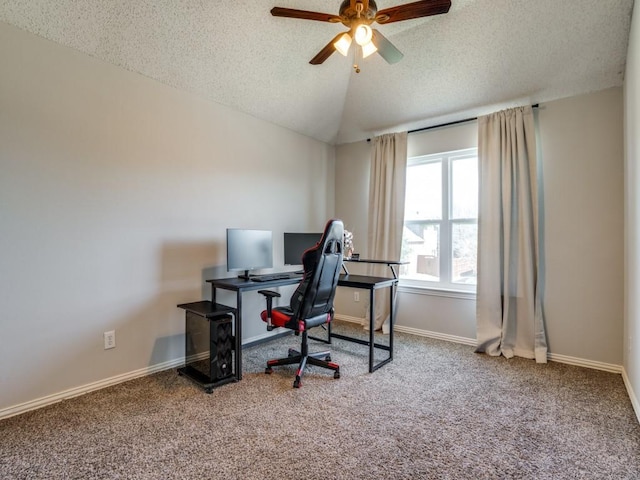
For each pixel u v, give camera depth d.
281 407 2.21
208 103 3.17
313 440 1.85
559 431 1.96
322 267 2.53
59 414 2.08
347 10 2.03
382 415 2.12
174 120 2.91
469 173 3.75
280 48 2.98
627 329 2.58
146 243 2.71
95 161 2.42
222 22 2.59
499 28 2.75
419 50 3.12
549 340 3.13
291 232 3.97
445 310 3.77
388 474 1.59
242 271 3.47
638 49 2.07
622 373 2.76
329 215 4.67
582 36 2.61
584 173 2.98
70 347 2.30
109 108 2.50
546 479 1.57
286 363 2.83
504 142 3.30
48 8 2.09
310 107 3.85
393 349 3.31
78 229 2.34
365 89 3.73
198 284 3.08
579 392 2.46
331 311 2.88
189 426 1.97
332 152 4.74
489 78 3.14
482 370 2.87
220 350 2.54
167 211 2.86
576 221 3.01
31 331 2.13
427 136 3.96
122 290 2.57
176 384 2.54
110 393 2.38
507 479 1.56
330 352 3.30
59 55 2.25
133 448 1.76
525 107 3.20
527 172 3.18
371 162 4.29
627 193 2.57
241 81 3.15
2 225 2.03
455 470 1.62
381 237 4.17
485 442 1.85
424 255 4.06
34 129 2.14
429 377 2.72
